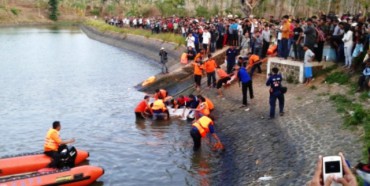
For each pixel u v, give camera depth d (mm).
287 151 13656
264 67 24516
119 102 25234
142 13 79125
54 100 26109
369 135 12602
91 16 128875
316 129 14672
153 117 20578
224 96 22219
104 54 50938
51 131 14398
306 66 20109
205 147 16078
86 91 28844
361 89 16859
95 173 13234
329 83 19141
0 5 115625
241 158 14312
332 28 21266
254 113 18438
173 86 26969
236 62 24312
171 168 14352
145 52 48531
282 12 45875
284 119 16672
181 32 44125
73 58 47344
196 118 19172
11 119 21562
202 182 13016
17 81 33062
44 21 120625
